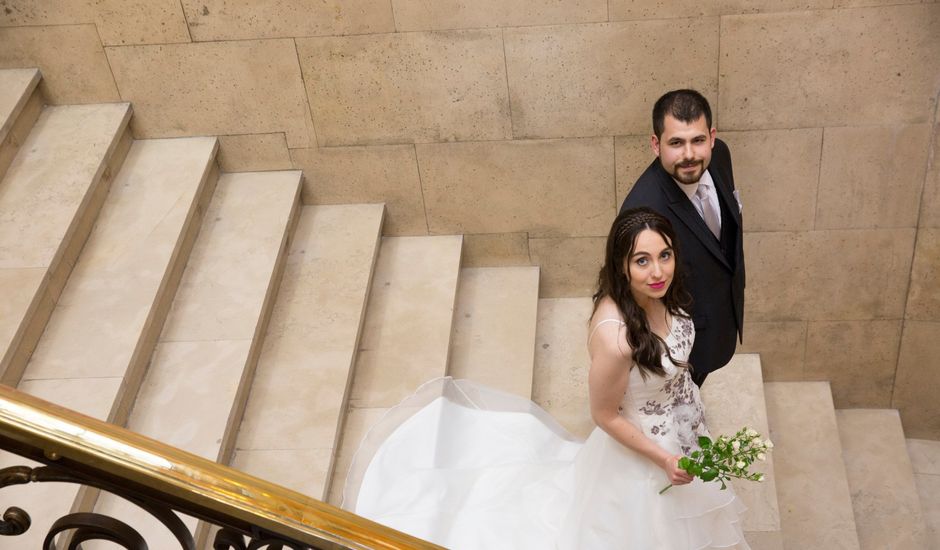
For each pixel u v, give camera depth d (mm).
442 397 3410
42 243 3613
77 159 3986
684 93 3195
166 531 2928
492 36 3930
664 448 2785
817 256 4359
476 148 4250
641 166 4211
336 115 4211
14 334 3279
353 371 3869
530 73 4012
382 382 3842
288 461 3414
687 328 2783
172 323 3744
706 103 3209
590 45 3910
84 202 3807
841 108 3936
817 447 4570
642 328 2607
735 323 3600
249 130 4289
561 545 2918
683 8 3783
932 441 4891
